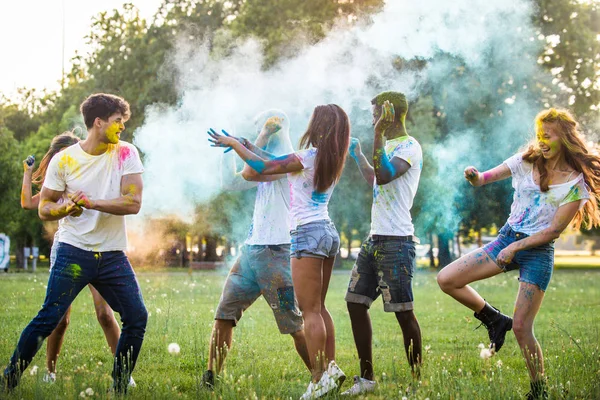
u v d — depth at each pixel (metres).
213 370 4.80
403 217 4.83
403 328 4.84
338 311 10.13
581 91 26.53
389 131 4.95
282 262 4.82
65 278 4.41
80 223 4.46
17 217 28.11
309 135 4.61
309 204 4.58
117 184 4.55
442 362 5.40
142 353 6.02
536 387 4.34
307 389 4.32
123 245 4.57
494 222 24.77
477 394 4.23
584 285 16.64
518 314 4.50
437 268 31.08
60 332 5.00
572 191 4.47
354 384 4.68
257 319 8.88
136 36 28.75
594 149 4.56
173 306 9.85
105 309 5.03
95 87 29.17
